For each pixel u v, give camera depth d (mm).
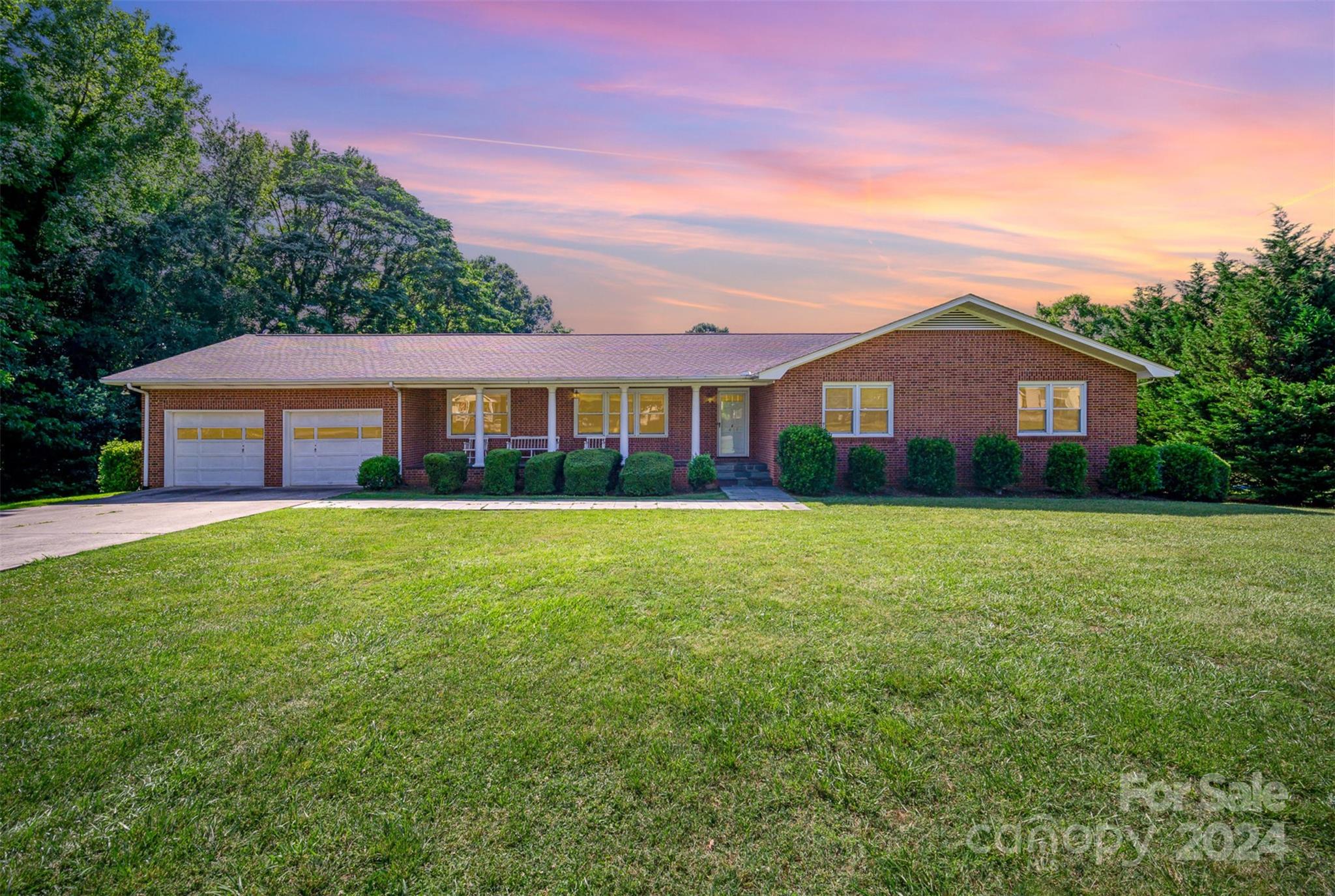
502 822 2746
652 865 2498
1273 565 6906
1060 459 14984
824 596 5785
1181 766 3064
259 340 20609
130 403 23750
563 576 6641
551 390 17234
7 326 19312
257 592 6172
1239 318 19594
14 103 19938
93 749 3328
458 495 15141
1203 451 14422
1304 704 3666
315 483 17500
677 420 19312
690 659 4379
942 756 3178
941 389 16141
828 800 2869
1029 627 4938
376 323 34375
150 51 24859
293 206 33594
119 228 24031
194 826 2721
